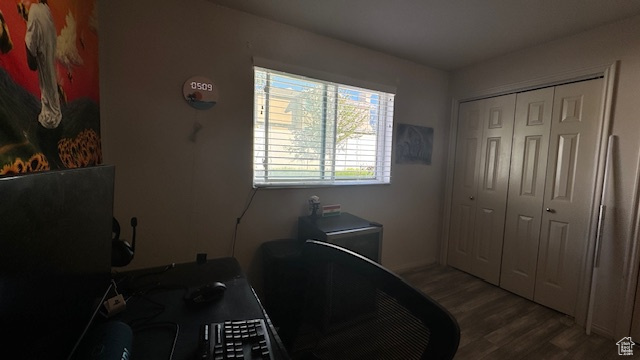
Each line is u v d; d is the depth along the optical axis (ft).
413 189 9.25
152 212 5.58
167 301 2.99
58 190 1.73
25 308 1.40
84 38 4.01
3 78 2.06
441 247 9.90
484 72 8.45
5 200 1.23
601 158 6.09
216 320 2.67
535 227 7.41
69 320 1.88
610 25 5.95
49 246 1.63
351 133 7.95
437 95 9.38
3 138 2.04
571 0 5.22
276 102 6.70
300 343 2.57
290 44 6.61
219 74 5.91
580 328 6.32
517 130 7.76
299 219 7.02
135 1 5.10
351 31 6.83
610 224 5.97
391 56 8.22
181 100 5.63
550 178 7.09
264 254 6.33
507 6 5.52
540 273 7.30
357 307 2.18
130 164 5.31
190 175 5.85
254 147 6.54
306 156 7.25
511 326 6.33
